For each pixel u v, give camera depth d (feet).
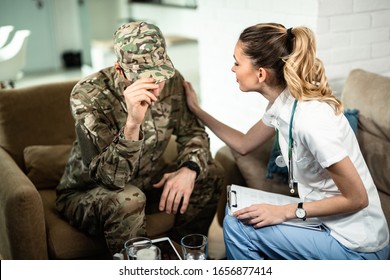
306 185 5.41
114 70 6.07
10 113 7.06
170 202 5.87
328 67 8.14
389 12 8.30
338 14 7.89
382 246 5.14
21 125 7.12
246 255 5.39
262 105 9.25
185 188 5.94
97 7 22.85
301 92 4.92
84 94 5.80
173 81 6.52
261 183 6.78
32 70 22.77
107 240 5.73
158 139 6.28
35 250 5.68
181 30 18.31
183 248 4.78
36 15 22.18
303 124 4.85
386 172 6.76
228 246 5.51
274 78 5.17
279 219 5.19
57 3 22.68
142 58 5.34
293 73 4.90
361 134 7.18
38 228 5.64
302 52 4.92
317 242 5.12
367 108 7.26
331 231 5.16
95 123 5.69
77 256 5.95
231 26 9.77
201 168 6.19
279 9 8.46
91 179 6.03
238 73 5.32
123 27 5.57
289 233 5.19
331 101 4.97
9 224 5.57
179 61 16.97
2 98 7.06
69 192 6.31
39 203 5.58
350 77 7.76
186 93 6.67
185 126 6.65
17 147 7.10
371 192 5.15
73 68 23.54
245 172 6.88
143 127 6.13
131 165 5.47
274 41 5.05
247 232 5.35
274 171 6.73
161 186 6.16
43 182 7.02
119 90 5.97
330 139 4.72
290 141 5.09
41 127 7.23
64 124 7.37
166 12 19.25
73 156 6.27
